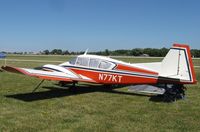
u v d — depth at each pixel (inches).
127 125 289.1
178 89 441.7
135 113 341.1
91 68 494.6
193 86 601.3
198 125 293.4
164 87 443.5
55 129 271.0
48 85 573.9
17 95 449.7
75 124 289.0
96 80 493.0
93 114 333.7
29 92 483.2
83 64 501.7
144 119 313.4
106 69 481.4
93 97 445.4
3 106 365.1
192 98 448.5
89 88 539.2
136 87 489.7
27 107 361.7
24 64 1416.1
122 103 400.5
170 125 291.6
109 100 422.0
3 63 1497.3
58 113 333.7
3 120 299.9
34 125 283.0
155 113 342.6
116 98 438.6
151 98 441.1
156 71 437.4
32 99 417.7
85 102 403.5
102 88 539.8
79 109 357.4
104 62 486.0
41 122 293.9
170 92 434.0
